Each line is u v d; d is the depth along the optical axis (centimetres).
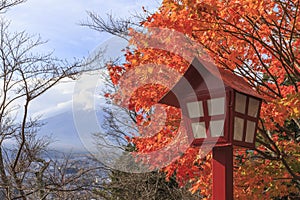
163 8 597
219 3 591
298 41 699
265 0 561
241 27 655
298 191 654
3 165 991
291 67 644
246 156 762
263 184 639
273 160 657
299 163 642
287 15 616
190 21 549
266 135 641
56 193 992
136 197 1232
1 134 1024
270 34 634
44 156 995
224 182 360
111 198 1235
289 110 574
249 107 375
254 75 666
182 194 1191
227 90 357
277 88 673
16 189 992
